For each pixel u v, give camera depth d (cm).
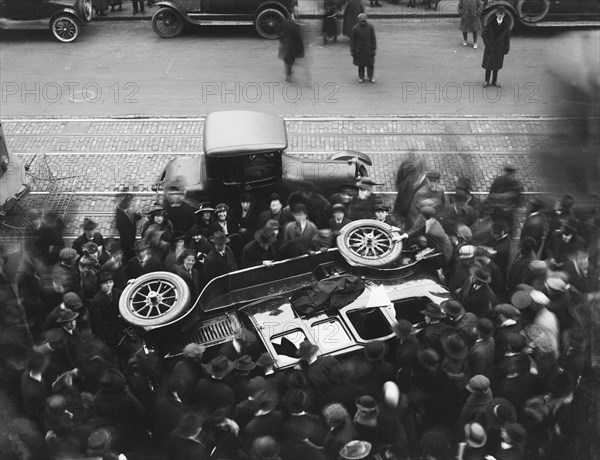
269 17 1994
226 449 798
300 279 1031
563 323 920
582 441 848
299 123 1614
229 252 1048
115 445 820
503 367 852
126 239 1155
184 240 1079
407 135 1566
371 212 1134
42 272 1085
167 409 822
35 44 2005
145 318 913
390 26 2075
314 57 1908
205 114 1658
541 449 846
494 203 1156
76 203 1394
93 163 1500
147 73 1844
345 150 1473
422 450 777
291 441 771
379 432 793
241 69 1855
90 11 2030
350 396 830
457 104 1677
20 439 820
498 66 1705
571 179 1395
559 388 854
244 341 928
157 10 2006
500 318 877
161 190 1265
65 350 907
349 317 970
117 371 840
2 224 1299
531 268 974
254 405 789
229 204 1224
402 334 877
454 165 1466
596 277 1066
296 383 803
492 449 778
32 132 1598
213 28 2083
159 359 913
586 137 1523
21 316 971
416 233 1063
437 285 1002
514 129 1571
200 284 1050
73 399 846
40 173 1464
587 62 1838
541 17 1972
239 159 1177
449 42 1978
